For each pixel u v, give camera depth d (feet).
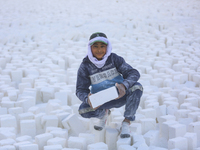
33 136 9.72
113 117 10.14
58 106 11.04
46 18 31.22
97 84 8.50
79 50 20.25
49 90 12.95
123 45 21.48
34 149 7.94
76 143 8.25
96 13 32.24
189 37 23.61
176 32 24.97
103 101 7.70
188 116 10.40
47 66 17.06
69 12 34.17
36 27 27.86
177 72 15.56
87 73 8.50
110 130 9.03
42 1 42.70
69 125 9.83
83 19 29.76
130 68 8.46
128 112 8.46
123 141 8.19
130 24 27.50
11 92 12.82
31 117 10.23
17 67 16.88
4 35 24.97
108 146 8.82
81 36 24.68
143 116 10.07
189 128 9.36
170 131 8.99
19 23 29.76
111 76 8.50
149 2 40.45
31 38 24.80
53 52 20.15
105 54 8.23
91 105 7.84
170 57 18.60
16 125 9.97
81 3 40.37
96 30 25.76
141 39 23.18
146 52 19.60
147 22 28.35
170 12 33.65
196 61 17.57
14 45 21.76
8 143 8.13
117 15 31.45
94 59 8.20
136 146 7.91
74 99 12.39
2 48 21.22
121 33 24.35
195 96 12.14
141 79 14.90
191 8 36.06
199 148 8.02
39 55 19.53
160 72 16.38
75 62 17.83
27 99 11.73
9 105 11.35
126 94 8.67
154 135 8.86
